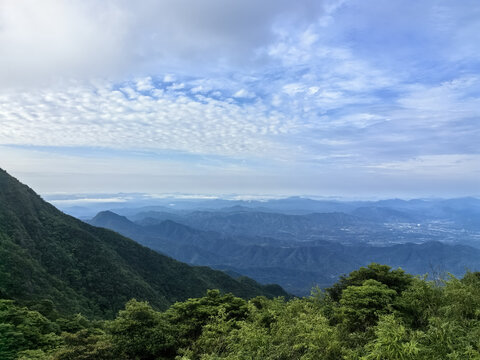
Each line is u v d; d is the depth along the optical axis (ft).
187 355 31.19
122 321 38.83
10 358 45.52
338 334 24.59
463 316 22.35
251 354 24.85
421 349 16.78
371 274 38.47
